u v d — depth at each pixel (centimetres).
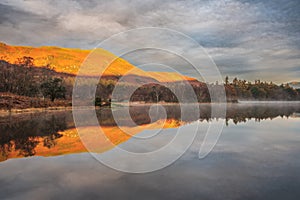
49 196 328
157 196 324
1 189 354
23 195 332
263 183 369
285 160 507
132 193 334
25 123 1336
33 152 610
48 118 1642
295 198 313
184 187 356
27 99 2808
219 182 376
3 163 505
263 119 1445
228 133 891
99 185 369
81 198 320
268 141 731
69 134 934
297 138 774
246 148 630
